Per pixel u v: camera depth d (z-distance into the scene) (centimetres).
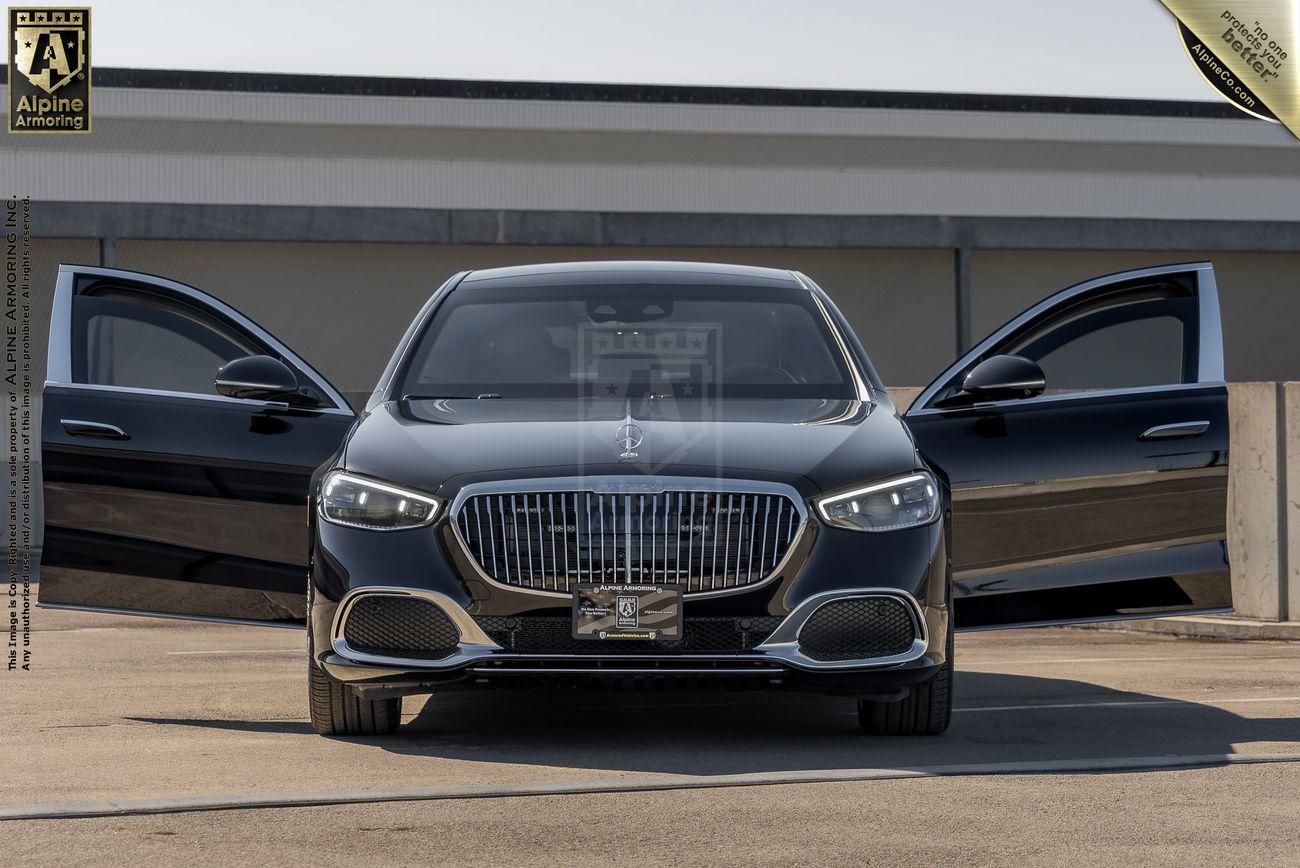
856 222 5419
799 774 734
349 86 5716
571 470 805
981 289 5597
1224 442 958
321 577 830
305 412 966
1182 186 6219
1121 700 1048
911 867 569
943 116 6212
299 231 4997
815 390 937
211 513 963
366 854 587
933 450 939
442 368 953
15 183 5241
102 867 568
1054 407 956
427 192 5594
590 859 579
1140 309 1000
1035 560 942
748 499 802
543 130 5725
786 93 6131
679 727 913
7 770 766
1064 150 6275
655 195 5778
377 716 868
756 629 798
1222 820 644
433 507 809
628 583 793
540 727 913
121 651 1437
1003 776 740
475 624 798
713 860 578
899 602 812
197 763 784
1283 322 5766
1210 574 952
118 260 4906
